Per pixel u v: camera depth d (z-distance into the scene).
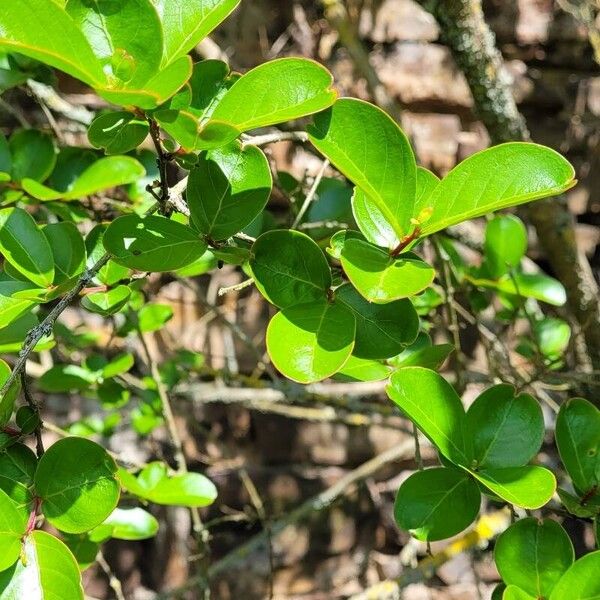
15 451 0.41
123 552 1.07
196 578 0.81
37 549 0.39
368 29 1.10
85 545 0.55
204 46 0.67
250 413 1.11
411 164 0.39
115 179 0.55
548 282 0.67
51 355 0.89
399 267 0.39
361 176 0.39
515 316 0.71
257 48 1.09
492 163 0.38
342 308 0.39
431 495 0.42
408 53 1.11
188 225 0.42
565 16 1.12
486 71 0.66
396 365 0.45
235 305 1.08
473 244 0.78
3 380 0.41
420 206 0.41
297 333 0.38
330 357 0.38
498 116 0.68
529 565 0.42
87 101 0.98
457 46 0.66
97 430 0.82
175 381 0.82
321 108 0.37
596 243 1.17
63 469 0.40
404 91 1.11
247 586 1.08
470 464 0.42
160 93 0.35
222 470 1.08
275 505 1.09
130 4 0.35
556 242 0.74
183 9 0.37
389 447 1.13
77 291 0.39
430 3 0.65
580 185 1.16
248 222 0.41
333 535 1.11
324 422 1.11
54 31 0.33
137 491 0.54
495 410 0.43
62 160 0.61
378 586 0.93
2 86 0.59
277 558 1.09
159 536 1.07
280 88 0.37
